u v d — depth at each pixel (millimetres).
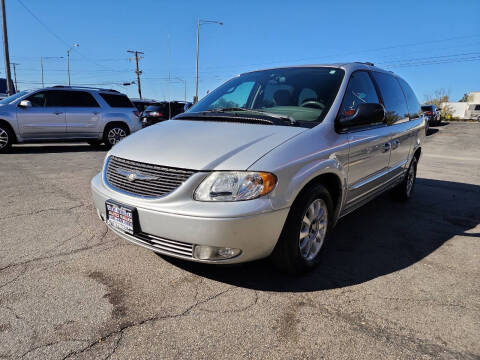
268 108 3371
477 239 3824
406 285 2768
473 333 2199
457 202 5434
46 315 2236
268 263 3043
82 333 2084
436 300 2561
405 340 2115
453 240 3777
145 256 3068
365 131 3455
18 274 2721
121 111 10680
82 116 10023
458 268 3102
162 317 2256
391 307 2451
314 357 1958
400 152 4457
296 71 3713
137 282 2656
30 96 9469
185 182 2361
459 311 2430
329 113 3053
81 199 4734
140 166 2576
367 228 4082
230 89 3914
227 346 2020
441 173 8297
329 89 3289
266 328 2184
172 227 2357
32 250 3139
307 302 2479
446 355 1998
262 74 3906
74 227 3701
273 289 2635
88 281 2648
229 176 2326
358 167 3312
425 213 4754
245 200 2309
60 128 9758
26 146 11156
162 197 2408
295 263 2707
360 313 2369
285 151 2516
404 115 4602
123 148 2848
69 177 6125
